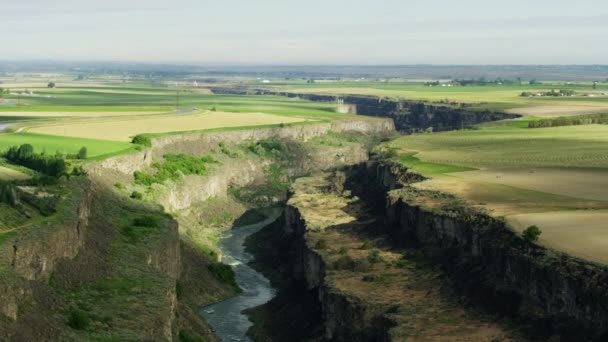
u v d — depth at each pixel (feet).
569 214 440.04
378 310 373.20
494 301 367.04
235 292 504.43
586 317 318.65
